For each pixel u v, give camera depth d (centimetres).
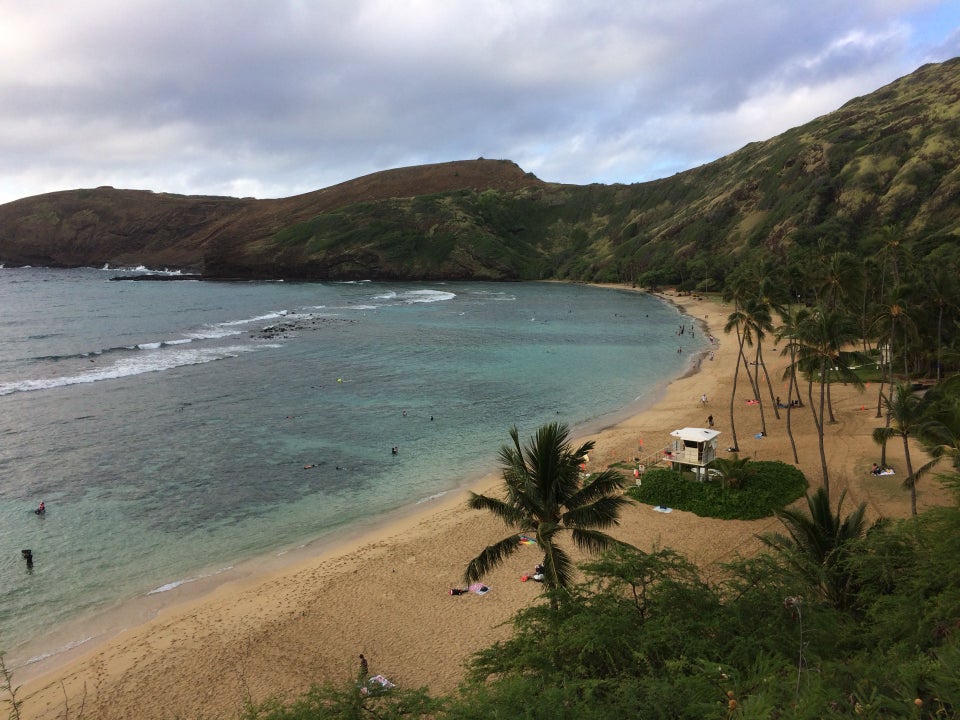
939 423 2981
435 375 8125
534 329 12231
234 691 2411
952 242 11450
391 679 2459
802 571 2183
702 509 3850
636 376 8138
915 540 2094
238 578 3297
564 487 2380
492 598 3055
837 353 4391
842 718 1144
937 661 1349
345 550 3597
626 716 1334
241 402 6694
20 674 2528
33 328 12225
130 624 2884
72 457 5000
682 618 1812
